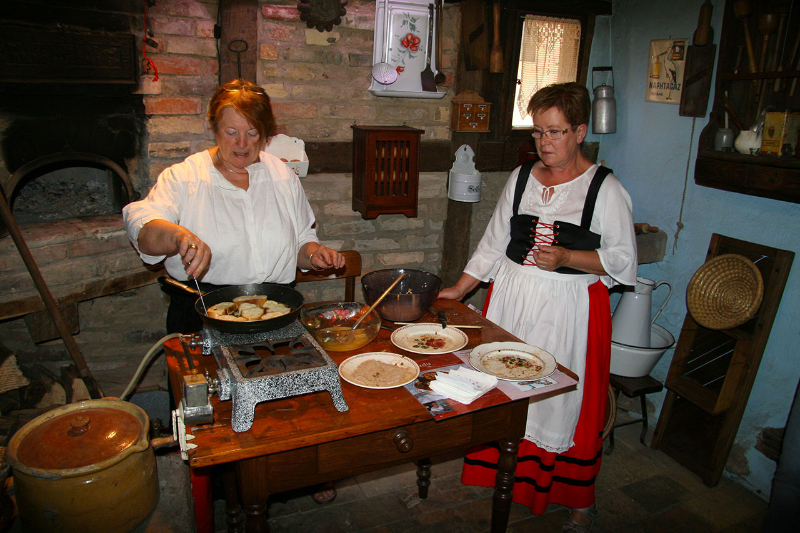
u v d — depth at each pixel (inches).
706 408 96.1
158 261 69.4
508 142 119.3
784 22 86.0
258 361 57.5
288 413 52.6
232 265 72.7
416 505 88.5
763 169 87.1
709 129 97.2
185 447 47.3
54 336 94.0
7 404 92.4
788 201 84.4
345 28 102.0
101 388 103.3
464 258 127.0
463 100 109.9
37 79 78.7
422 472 88.1
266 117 69.9
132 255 95.5
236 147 68.7
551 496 85.8
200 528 66.4
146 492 57.6
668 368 110.3
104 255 92.5
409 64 106.5
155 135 92.5
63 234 88.0
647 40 111.1
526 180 80.7
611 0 117.3
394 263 122.5
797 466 80.1
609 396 96.2
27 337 93.9
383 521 85.0
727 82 94.7
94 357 101.4
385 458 56.1
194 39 91.4
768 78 85.6
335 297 120.4
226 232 71.7
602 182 74.8
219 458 45.9
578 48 120.5
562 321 76.7
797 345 88.2
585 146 124.7
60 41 79.4
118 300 100.2
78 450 54.4
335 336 63.6
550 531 84.6
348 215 114.2
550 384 59.7
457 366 62.9
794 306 88.0
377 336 69.7
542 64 118.6
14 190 87.6
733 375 93.0
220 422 50.7
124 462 54.1
